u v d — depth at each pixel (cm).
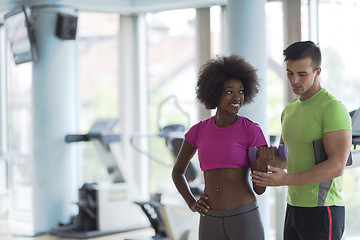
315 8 461
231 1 368
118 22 615
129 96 619
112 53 760
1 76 705
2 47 704
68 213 570
